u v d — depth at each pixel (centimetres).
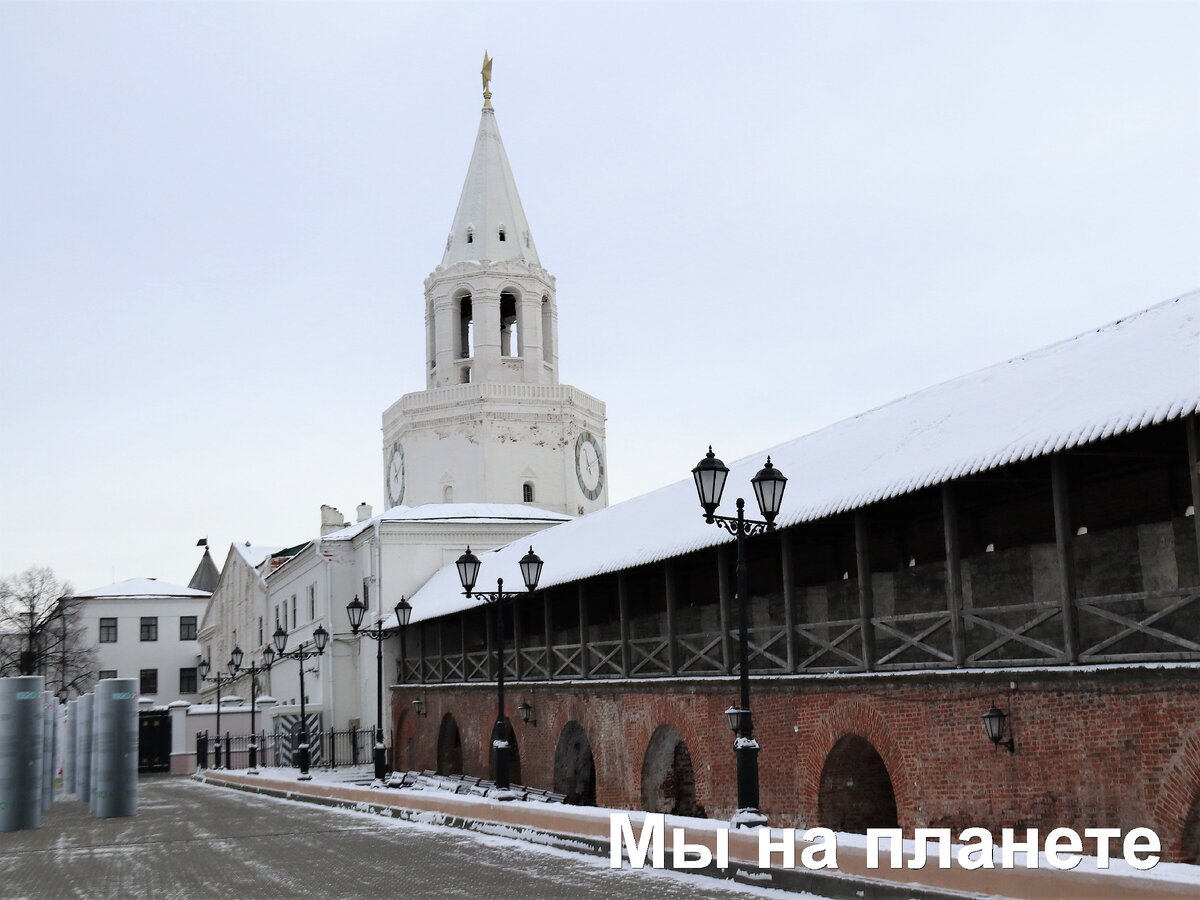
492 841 2172
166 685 9131
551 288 6869
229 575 8056
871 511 2175
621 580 2880
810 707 2139
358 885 1638
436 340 6731
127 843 2350
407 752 4703
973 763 1752
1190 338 1542
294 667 5872
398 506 6162
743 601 1661
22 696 2802
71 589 8762
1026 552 1973
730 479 2750
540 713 3328
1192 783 1419
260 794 3875
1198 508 1428
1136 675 1494
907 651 2231
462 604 3972
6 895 1664
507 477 6362
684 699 2562
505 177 6906
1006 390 1906
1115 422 1479
